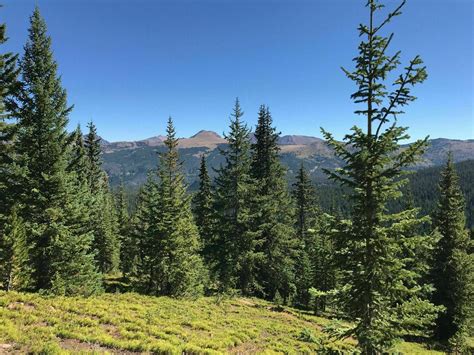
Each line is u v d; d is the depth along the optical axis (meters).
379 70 7.84
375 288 8.04
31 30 23.16
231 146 34.53
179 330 17.08
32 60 22.98
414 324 8.01
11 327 12.55
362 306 8.14
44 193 21.81
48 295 19.66
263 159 38.41
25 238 20.03
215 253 35.22
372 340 7.63
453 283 31.77
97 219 45.00
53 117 22.56
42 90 21.84
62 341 12.78
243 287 35.25
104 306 18.97
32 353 10.87
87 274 23.67
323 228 8.70
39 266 21.73
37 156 22.30
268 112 38.62
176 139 30.88
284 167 39.03
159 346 13.67
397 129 7.63
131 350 13.20
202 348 14.91
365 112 8.12
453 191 33.34
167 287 30.22
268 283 39.00
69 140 24.12
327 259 8.85
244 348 16.92
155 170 31.02
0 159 21.41
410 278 8.14
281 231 36.03
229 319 22.42
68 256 22.45
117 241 57.44
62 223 22.11
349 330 8.36
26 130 21.83
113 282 41.59
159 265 29.44
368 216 8.16
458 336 28.00
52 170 22.50
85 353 11.28
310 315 31.81
